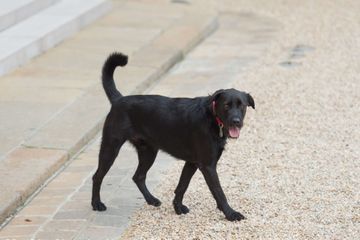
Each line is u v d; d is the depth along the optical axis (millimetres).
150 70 16984
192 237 9133
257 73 17750
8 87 15461
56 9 21406
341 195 10477
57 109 14055
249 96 9414
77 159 12164
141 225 9547
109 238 9180
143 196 10406
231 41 21266
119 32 20578
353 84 16734
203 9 24188
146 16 22672
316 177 11203
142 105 9773
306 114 14547
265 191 10648
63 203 10352
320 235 9164
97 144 12875
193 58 19328
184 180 9820
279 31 22547
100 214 9938
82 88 15461
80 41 19484
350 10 25453
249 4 26781
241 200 10305
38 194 10711
